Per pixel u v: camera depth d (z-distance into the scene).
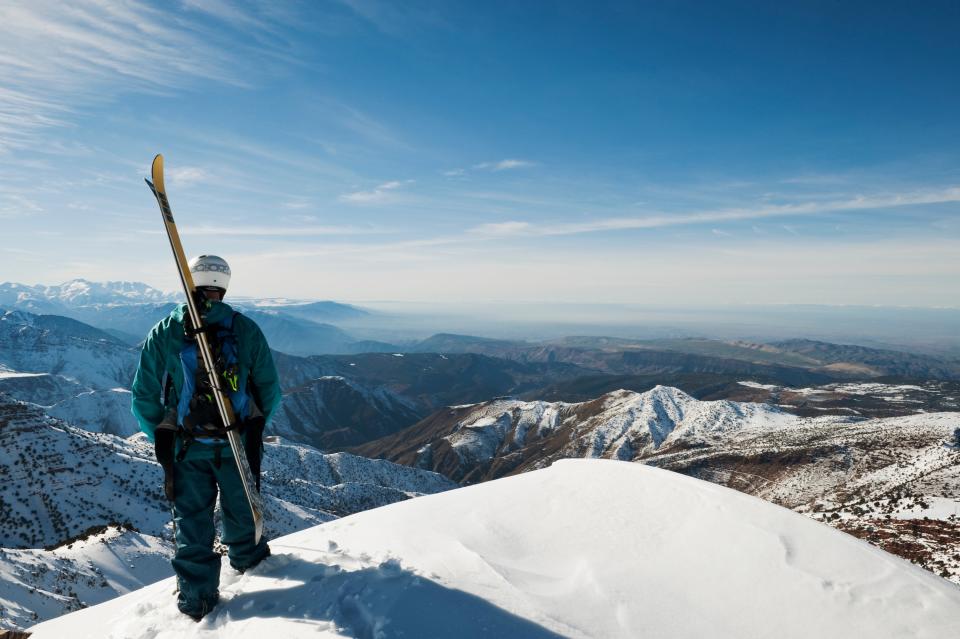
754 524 4.23
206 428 3.77
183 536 3.73
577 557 4.15
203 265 3.84
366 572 3.69
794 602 3.40
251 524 4.06
